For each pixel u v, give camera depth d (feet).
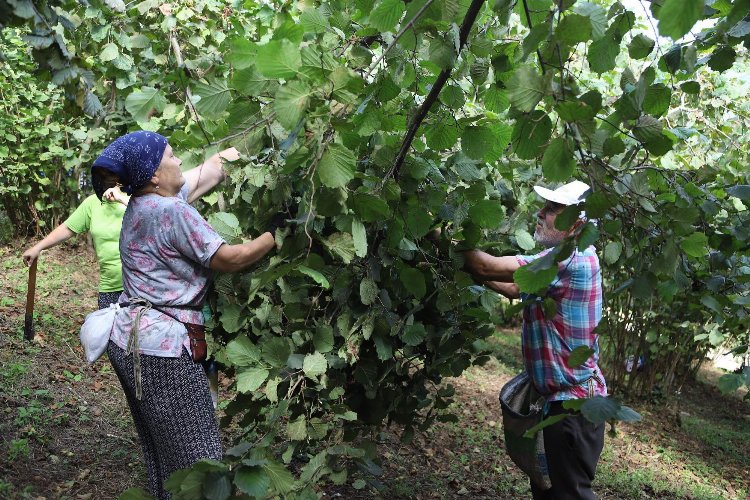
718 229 10.00
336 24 7.53
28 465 10.96
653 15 5.76
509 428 9.43
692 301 10.05
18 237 25.34
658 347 21.62
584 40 5.16
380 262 7.75
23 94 23.53
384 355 7.95
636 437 19.16
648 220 6.84
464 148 7.34
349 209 6.68
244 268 7.38
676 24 3.83
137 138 7.52
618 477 15.62
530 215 10.93
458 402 18.75
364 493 12.35
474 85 7.99
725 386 6.86
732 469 17.87
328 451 7.00
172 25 11.68
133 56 13.02
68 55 6.61
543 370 9.02
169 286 7.55
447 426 16.74
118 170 7.40
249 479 5.39
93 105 7.07
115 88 13.50
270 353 6.95
